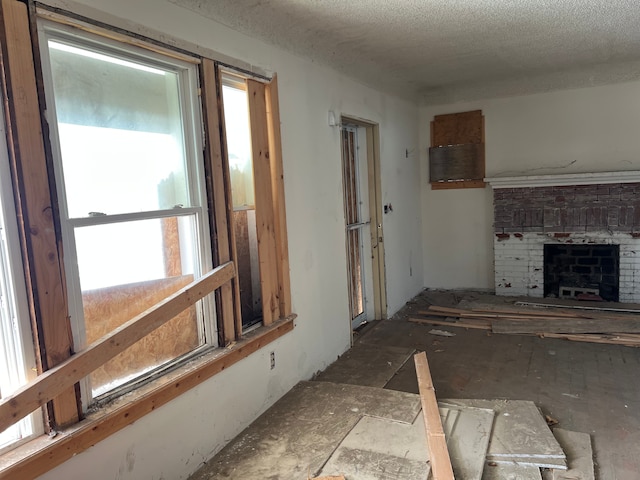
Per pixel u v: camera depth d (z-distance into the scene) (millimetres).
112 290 1939
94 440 1726
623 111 4891
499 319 4586
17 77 1505
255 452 2361
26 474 1499
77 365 1652
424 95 5609
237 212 2779
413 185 5645
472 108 5527
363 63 4016
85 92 1818
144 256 2082
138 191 2049
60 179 1668
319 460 2242
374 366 3602
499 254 5438
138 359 2084
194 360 2307
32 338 1582
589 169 5105
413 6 2807
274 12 2711
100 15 1777
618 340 3881
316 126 3455
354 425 2553
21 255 1553
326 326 3621
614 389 3084
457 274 5867
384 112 4734
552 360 3613
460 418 2564
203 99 2309
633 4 2928
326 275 3625
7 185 1514
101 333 1891
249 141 2729
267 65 2857
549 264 5336
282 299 2998
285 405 2846
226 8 2451
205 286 2277
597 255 5129
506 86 5258
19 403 1461
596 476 2191
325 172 3602
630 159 4922
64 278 1668
